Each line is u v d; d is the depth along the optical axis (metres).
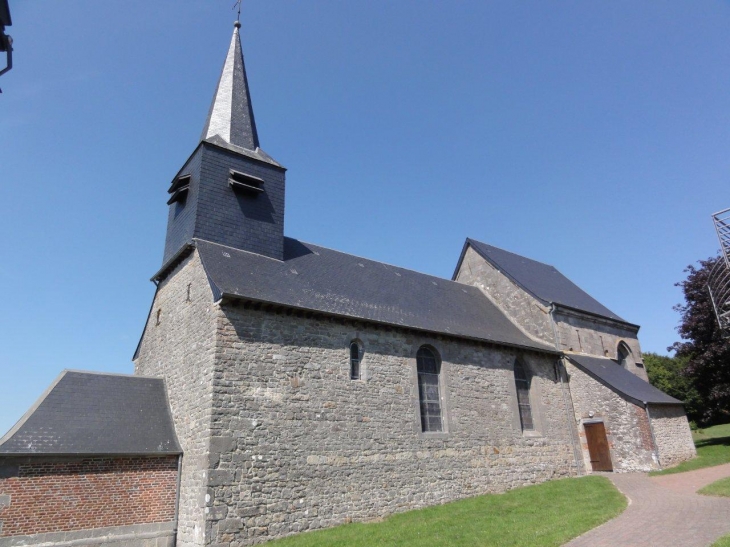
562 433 18.50
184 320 13.47
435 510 12.66
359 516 12.15
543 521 10.16
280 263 15.45
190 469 11.09
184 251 14.26
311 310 12.94
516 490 15.02
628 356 24.11
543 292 22.39
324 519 11.54
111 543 10.30
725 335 12.87
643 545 7.72
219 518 10.08
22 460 10.01
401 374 14.53
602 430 18.55
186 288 13.90
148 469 11.24
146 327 16.66
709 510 9.80
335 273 16.77
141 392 13.05
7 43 4.84
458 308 19.39
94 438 11.03
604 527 9.18
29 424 10.66
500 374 17.31
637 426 17.62
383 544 9.32
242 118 17.80
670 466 17.20
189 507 10.73
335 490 11.96
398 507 12.94
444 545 8.89
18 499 9.75
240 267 13.73
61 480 10.26
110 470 10.83
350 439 12.71
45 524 9.84
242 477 10.64
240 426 11.00
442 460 14.40
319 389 12.62
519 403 17.81
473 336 16.56
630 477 15.94
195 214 14.45
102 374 13.02
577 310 21.47
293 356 12.47
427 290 19.73
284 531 10.84
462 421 15.42
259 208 15.87
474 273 24.19
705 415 20.53
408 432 13.97
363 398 13.38
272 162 16.88
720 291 12.29
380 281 18.09
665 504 10.88
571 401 19.61
